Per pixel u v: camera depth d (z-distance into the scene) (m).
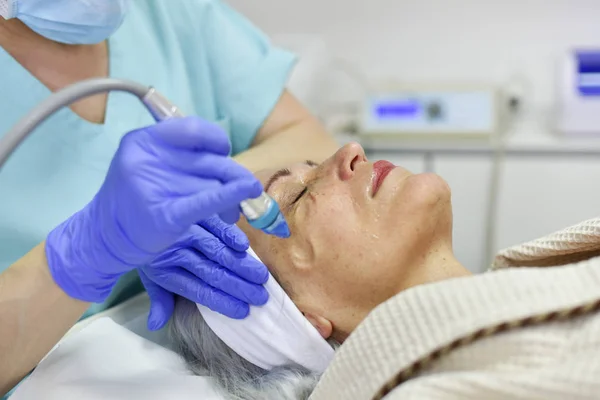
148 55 1.16
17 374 0.78
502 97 1.78
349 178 0.86
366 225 0.81
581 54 1.70
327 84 1.91
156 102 0.66
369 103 1.78
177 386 0.80
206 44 1.25
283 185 0.90
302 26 1.92
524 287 0.64
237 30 1.30
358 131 1.80
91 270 0.70
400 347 0.65
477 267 1.78
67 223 0.73
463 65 1.87
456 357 0.64
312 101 1.75
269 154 1.15
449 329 0.63
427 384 0.62
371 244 0.80
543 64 1.83
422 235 0.81
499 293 0.64
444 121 1.75
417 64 1.89
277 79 1.28
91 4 0.92
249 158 1.13
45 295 0.72
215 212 0.63
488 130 1.72
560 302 0.62
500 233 1.75
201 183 0.65
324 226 0.83
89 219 0.68
